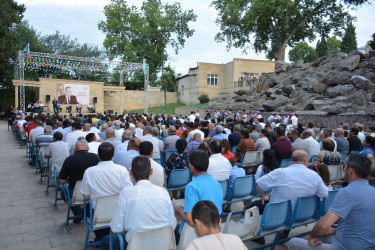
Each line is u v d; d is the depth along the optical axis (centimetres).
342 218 253
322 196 374
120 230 265
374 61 1891
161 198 274
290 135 770
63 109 2944
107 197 342
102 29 4053
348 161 259
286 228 357
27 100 3388
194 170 287
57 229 455
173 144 702
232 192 450
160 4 4103
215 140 461
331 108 1465
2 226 462
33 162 910
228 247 170
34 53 2248
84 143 447
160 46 4241
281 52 3516
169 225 257
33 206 554
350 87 1692
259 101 2238
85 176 353
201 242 170
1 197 605
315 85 1900
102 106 3138
